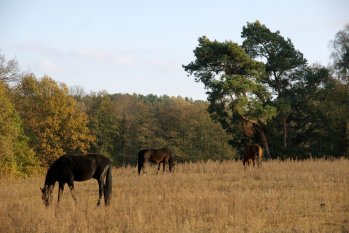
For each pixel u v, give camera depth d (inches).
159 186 794.8
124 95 4259.4
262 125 2010.3
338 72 1989.4
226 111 1942.7
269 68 2043.6
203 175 985.5
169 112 3376.0
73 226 458.3
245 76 1936.5
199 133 3314.5
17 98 2185.0
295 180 834.8
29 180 1086.4
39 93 2201.0
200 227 460.4
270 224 476.7
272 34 2041.1
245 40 2044.8
